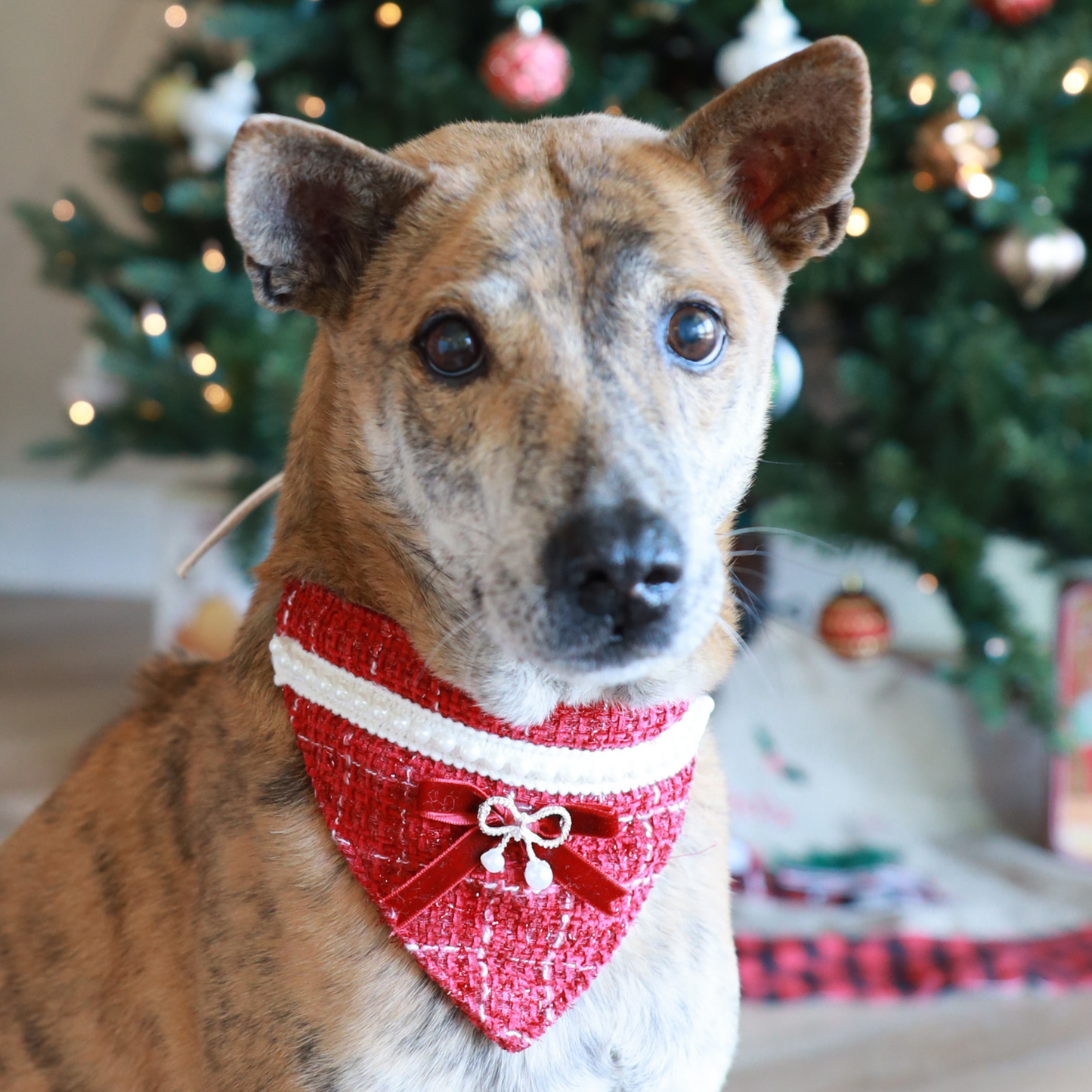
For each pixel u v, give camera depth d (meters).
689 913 1.09
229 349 2.54
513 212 1.02
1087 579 2.48
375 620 1.03
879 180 2.21
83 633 4.28
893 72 2.20
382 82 2.53
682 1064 1.07
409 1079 0.97
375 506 1.05
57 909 1.17
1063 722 2.39
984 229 2.40
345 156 1.04
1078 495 2.22
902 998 1.89
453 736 1.00
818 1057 1.73
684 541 0.92
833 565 3.22
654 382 0.99
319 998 0.96
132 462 5.02
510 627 0.93
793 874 2.28
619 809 1.02
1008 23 2.34
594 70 2.32
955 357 2.26
